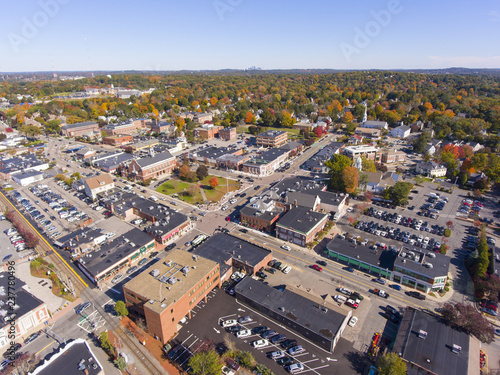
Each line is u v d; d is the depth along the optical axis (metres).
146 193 150.38
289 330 70.94
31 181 163.50
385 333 69.94
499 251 98.44
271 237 110.69
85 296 83.19
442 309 74.88
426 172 168.50
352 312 76.06
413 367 59.22
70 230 115.88
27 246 104.31
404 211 128.88
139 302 72.31
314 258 98.38
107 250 96.19
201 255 94.44
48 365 59.16
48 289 86.00
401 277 86.06
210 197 144.75
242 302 79.56
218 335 69.81
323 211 127.50
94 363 59.47
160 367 62.38
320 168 176.62
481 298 80.06
